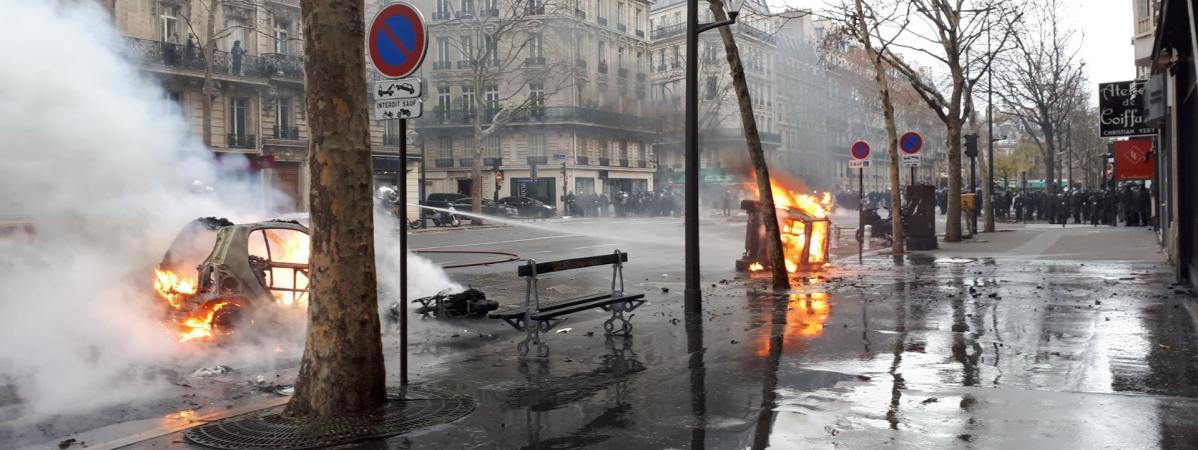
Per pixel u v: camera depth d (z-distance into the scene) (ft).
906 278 46.60
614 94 205.67
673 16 225.56
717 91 198.18
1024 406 18.10
